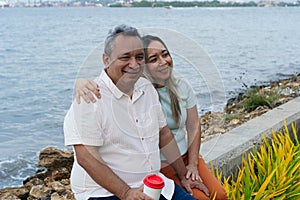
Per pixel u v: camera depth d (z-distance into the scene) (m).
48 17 78.69
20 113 9.95
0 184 5.72
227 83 10.62
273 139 4.38
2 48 25.59
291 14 100.12
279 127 4.83
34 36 33.94
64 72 15.66
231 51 20.75
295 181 3.70
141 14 68.38
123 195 2.68
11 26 49.00
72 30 39.00
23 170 6.23
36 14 98.00
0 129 8.65
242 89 9.48
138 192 2.67
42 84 13.52
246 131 4.62
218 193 3.16
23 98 11.57
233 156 4.05
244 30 38.22
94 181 2.76
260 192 3.38
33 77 14.95
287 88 9.56
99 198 2.77
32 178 5.54
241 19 65.94
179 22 43.44
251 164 3.82
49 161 5.61
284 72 14.62
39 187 4.97
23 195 5.04
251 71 14.42
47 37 32.31
